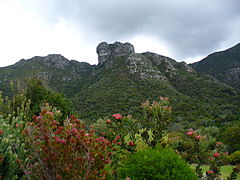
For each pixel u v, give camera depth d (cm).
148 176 313
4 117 546
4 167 289
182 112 4953
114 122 412
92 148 253
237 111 5094
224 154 394
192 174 327
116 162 384
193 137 409
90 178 229
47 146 245
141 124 428
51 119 270
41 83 1216
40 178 241
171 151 370
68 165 233
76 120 295
